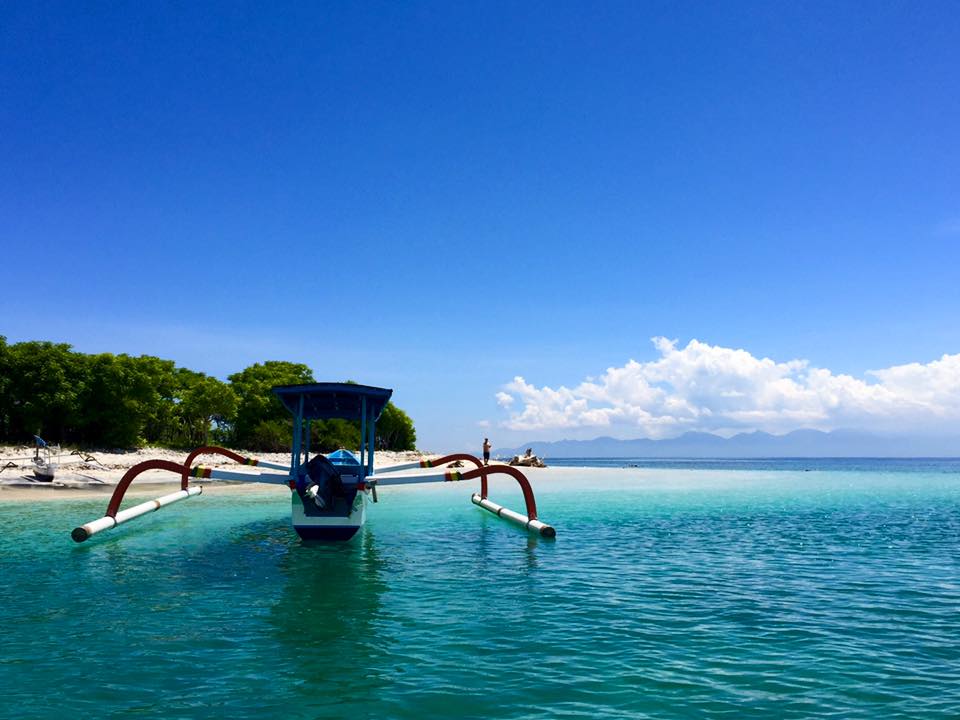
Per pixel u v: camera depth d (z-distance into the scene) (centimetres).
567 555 1430
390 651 752
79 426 5044
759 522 2080
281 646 772
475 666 700
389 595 1041
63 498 2606
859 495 3353
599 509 2488
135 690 632
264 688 637
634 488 3716
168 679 662
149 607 966
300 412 1702
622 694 620
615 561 1354
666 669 691
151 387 5397
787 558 1394
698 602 992
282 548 1520
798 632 830
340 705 593
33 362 4869
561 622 876
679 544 1598
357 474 1652
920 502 2898
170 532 1788
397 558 1391
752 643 783
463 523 2008
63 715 571
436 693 622
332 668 694
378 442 8950
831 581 1155
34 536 1689
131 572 1235
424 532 1806
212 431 6831
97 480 3175
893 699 609
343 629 844
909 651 755
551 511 2412
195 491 2672
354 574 1215
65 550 1491
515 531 1830
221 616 915
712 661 717
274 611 941
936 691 630
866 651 755
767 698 611
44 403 4731
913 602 998
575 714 573
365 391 1720
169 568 1277
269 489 3228
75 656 737
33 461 3384
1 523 1917
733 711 580
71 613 933
